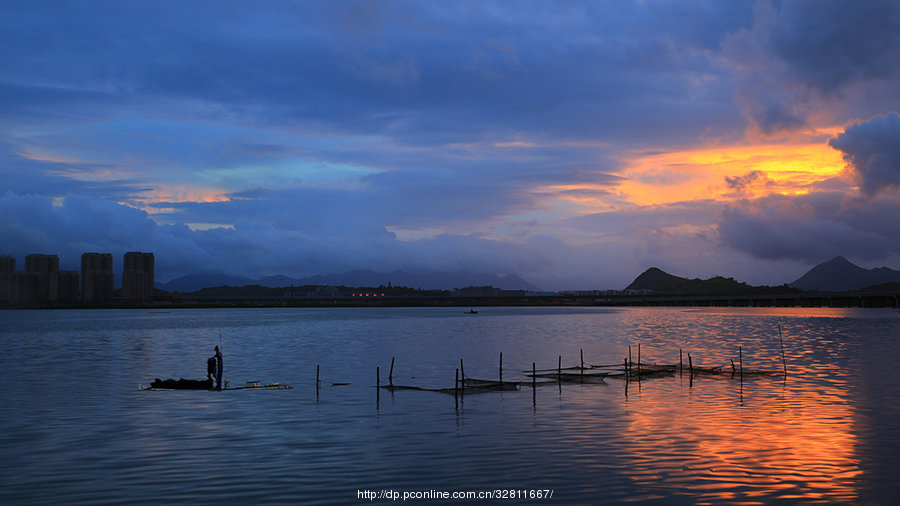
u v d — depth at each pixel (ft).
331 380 203.10
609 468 95.40
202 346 363.35
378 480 90.48
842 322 654.94
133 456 103.86
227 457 103.04
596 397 164.04
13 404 154.71
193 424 129.90
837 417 133.69
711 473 92.63
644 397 163.73
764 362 252.01
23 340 428.97
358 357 286.46
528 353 306.14
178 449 108.58
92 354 307.58
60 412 143.64
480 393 172.24
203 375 219.00
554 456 102.42
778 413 138.72
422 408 148.25
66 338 454.40
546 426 126.11
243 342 396.98
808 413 138.41
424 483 88.89
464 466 97.04
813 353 288.71
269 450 107.55
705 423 128.06
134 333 529.86
